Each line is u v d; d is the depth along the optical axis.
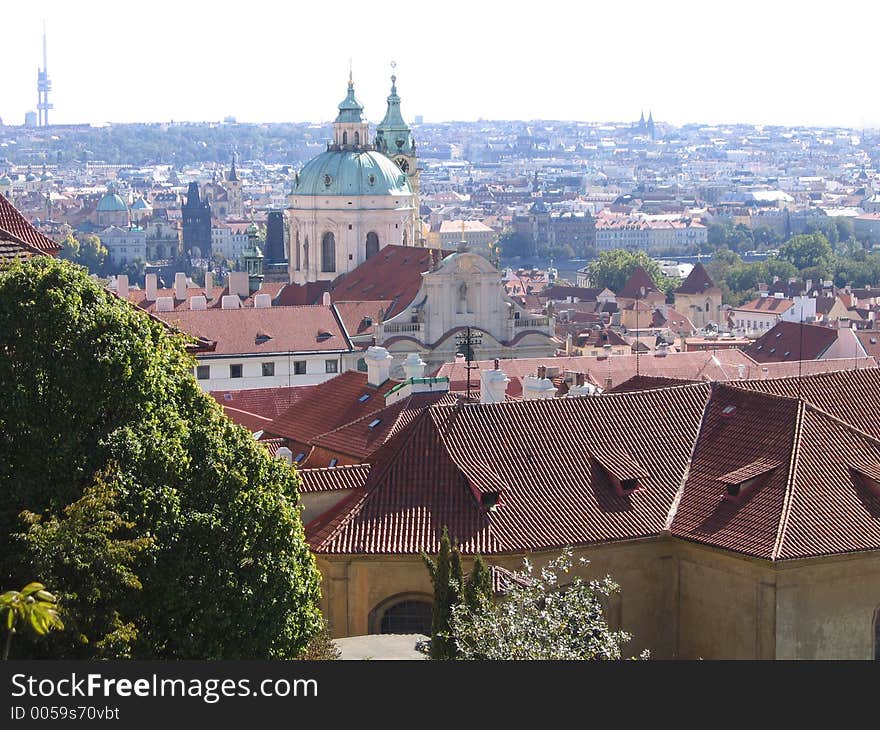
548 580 104.62
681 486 131.38
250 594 102.81
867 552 123.94
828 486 128.25
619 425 134.00
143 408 104.44
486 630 95.75
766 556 121.62
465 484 126.31
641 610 127.38
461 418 130.50
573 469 130.00
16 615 77.75
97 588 93.88
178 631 100.69
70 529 93.69
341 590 123.19
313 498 128.12
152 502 100.69
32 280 103.50
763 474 128.75
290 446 167.25
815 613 123.62
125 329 104.69
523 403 132.62
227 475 104.62
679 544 127.62
